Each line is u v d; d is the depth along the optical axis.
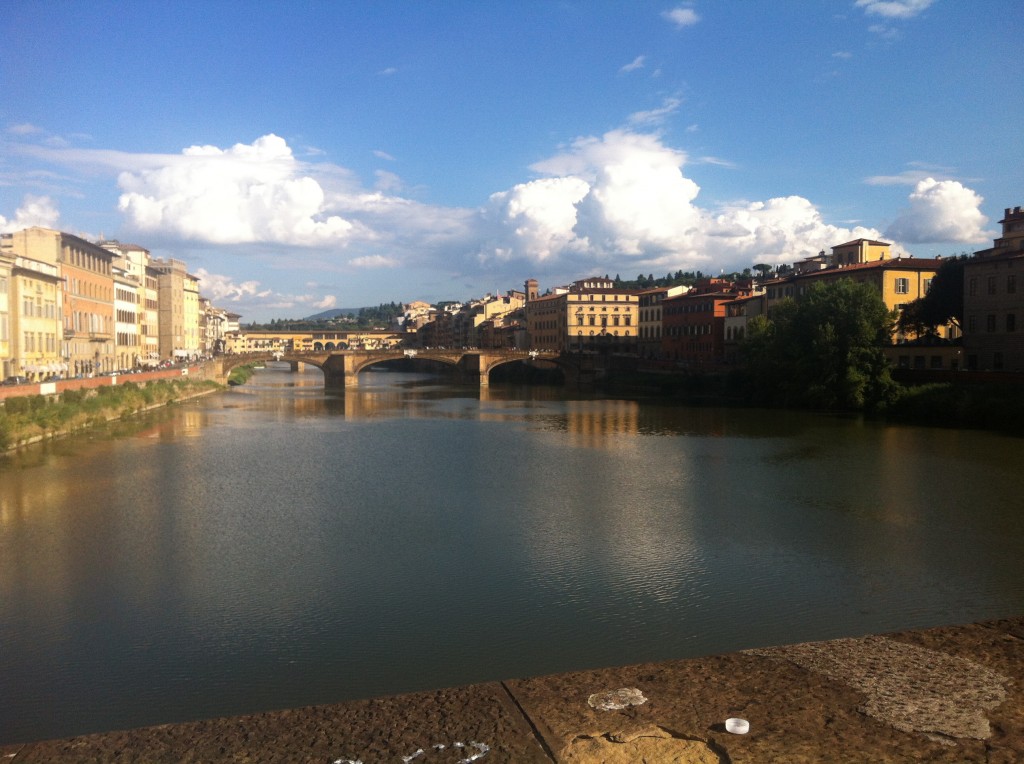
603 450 65.62
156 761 8.68
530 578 30.72
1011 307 86.81
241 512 41.78
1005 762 8.47
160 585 29.84
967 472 53.38
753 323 111.44
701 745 8.79
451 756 8.62
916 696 10.02
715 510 42.28
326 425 85.69
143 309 154.38
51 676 22.34
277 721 9.61
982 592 29.22
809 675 10.71
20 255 94.00
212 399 122.25
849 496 45.81
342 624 26.06
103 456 60.44
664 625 26.00
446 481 51.19
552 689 10.36
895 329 102.81
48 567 32.00
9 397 66.00
